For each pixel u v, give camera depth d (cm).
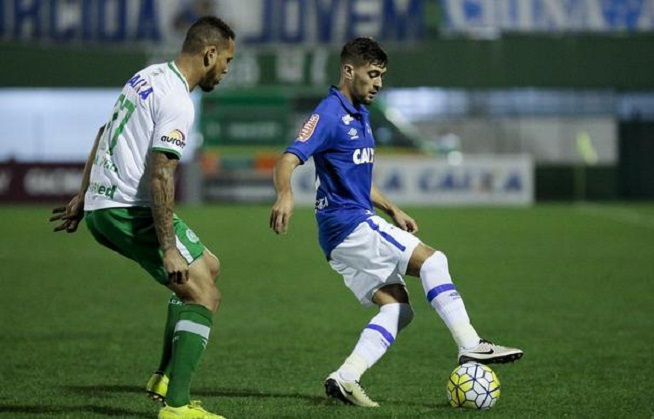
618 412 2325
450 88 13150
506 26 12706
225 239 7594
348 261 2408
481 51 13138
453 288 2353
